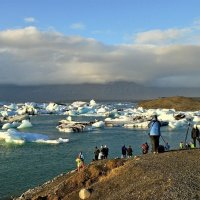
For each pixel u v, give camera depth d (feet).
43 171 165.99
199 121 456.04
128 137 302.45
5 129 409.49
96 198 75.41
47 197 90.53
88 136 316.40
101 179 83.61
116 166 88.84
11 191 131.03
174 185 66.13
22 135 284.82
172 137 300.40
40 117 595.47
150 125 91.56
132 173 77.56
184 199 60.80
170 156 83.92
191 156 81.97
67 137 311.47
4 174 160.45
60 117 593.83
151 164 79.15
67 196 82.28
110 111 643.04
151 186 68.33
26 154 218.79
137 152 220.23
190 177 68.95
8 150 236.84
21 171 166.81
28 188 134.92
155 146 89.97
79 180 89.71
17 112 655.35
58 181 116.26
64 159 198.39
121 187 74.79
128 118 449.06
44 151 230.27
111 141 276.62
